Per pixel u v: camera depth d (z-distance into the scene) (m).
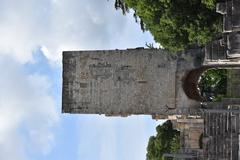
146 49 39.81
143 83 39.75
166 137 55.88
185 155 39.06
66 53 40.62
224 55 36.62
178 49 37.91
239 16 34.69
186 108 39.28
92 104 40.28
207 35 37.00
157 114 39.66
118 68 40.03
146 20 38.06
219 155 37.94
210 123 38.38
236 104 38.00
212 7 35.94
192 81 40.69
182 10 36.44
